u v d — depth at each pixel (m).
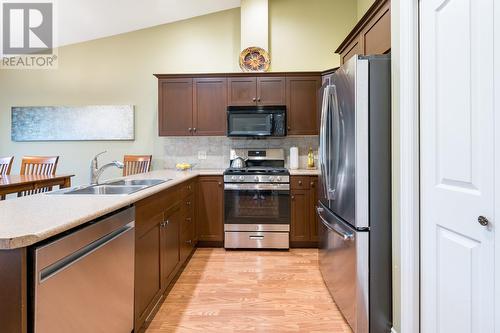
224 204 3.41
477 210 1.09
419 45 1.46
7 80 4.23
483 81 1.05
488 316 1.04
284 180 3.35
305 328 1.89
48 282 1.02
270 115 3.59
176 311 2.08
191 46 4.08
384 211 1.75
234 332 1.84
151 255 1.91
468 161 1.13
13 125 4.19
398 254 1.63
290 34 3.99
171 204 2.36
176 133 3.75
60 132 4.17
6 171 3.45
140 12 3.69
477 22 1.08
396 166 1.65
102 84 4.16
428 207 1.41
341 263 1.99
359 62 1.74
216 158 4.08
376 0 2.05
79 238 1.18
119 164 2.28
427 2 1.38
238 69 4.04
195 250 3.40
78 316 1.17
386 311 1.75
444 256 1.29
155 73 4.09
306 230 3.40
